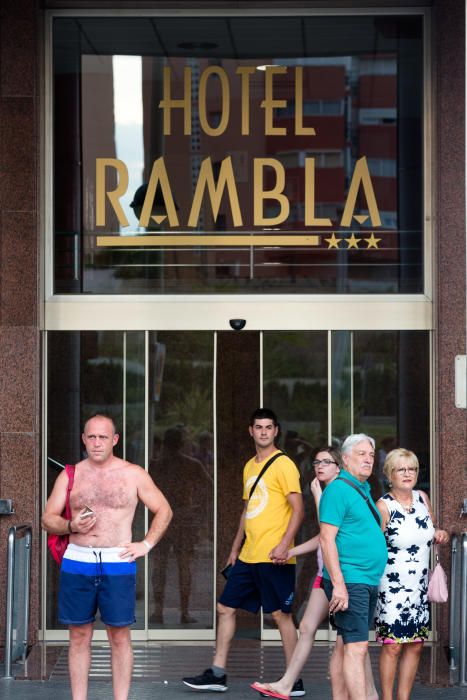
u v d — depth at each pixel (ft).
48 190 41.16
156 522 29.81
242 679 35.50
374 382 40.98
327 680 35.35
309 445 40.98
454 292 39.63
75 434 40.98
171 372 41.16
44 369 41.04
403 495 29.91
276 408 41.14
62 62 41.52
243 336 41.19
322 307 41.09
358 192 41.50
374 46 41.52
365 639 28.55
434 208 40.63
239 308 41.16
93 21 41.65
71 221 41.37
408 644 30.30
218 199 41.50
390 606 29.68
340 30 41.55
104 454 29.45
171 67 41.73
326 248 41.42
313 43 41.63
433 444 40.65
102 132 41.60
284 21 41.55
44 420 40.98
